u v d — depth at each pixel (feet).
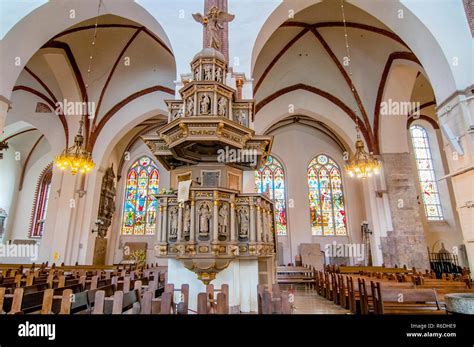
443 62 29.40
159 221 18.60
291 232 68.23
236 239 18.26
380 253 50.55
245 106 22.84
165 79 53.72
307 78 56.75
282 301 12.14
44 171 73.56
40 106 54.24
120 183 70.59
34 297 14.21
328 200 71.72
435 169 64.49
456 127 28.27
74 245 49.24
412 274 30.27
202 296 11.91
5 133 61.82
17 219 69.62
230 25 30.78
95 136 54.65
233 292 19.81
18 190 71.51
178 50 29.76
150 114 56.03
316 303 27.53
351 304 21.95
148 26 33.47
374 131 53.98
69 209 49.19
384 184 51.65
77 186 50.96
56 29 32.27
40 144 73.87
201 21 25.34
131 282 22.11
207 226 17.53
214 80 21.35
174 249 17.67
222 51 29.19
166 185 70.44
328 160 74.95
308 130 75.97
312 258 63.46
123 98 55.52
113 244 66.28
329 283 29.89
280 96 58.39
